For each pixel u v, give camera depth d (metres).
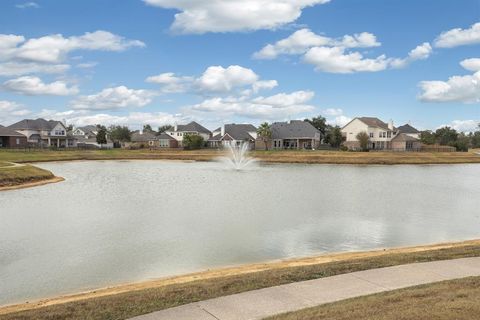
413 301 8.11
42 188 38.97
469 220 24.09
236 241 18.53
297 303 8.52
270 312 8.05
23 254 16.58
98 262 15.45
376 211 26.89
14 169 44.06
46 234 19.95
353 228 21.48
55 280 13.52
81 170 59.84
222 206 28.47
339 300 8.60
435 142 118.94
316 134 107.62
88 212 25.95
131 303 9.05
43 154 82.06
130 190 37.56
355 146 101.75
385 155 84.31
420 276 10.24
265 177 50.47
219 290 9.62
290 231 20.62
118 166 68.69
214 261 15.48
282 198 32.59
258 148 108.88
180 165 71.69
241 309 8.26
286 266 14.06
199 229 21.02
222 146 111.56
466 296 8.34
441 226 22.28
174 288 10.33
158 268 14.67
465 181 47.31
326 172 58.38
